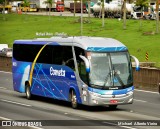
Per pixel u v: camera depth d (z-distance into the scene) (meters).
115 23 126.12
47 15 166.25
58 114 36.00
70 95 40.06
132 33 107.56
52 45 42.53
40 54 44.38
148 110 38.84
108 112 37.44
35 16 163.88
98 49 37.69
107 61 37.56
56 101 45.16
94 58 37.38
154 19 136.75
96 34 110.94
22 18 159.75
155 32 104.31
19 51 48.03
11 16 168.38
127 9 143.50
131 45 95.00
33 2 194.38
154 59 82.81
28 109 38.97
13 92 53.25
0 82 65.00
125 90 37.56
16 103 43.16
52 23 139.00
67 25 131.50
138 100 46.34
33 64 45.44
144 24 120.31
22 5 194.75
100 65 37.38
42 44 44.16
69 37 40.50
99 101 37.00
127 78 37.81
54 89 42.28
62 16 158.50
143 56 86.00
